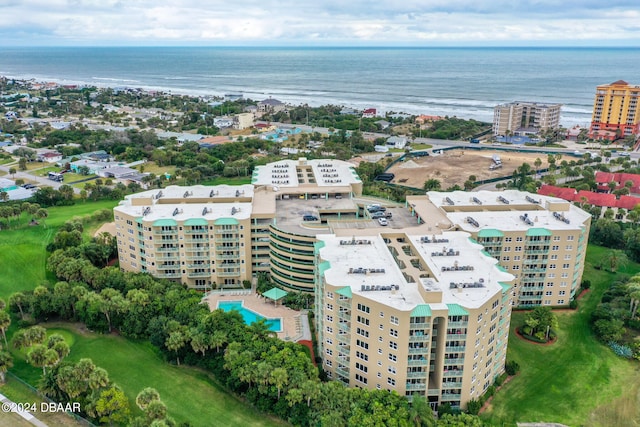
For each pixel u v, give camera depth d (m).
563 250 189.00
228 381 145.62
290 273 198.50
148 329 167.88
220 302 197.50
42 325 181.75
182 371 158.38
